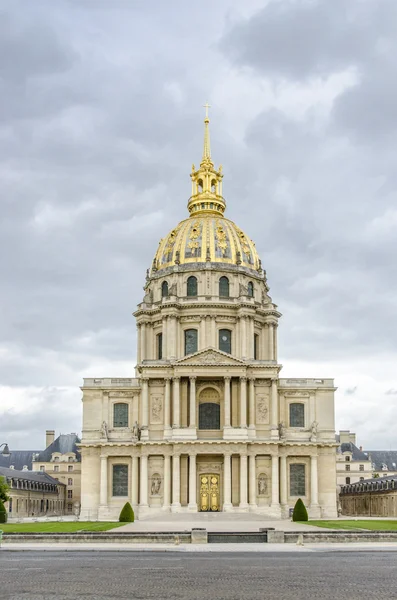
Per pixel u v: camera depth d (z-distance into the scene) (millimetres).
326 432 135000
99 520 127562
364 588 36188
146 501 128125
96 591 35031
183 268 150500
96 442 132250
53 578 40531
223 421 132750
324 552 60781
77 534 71938
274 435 131125
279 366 133375
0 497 119375
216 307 146125
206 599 32375
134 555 57875
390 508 153250
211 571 44531
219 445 129000
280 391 136125
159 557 55625
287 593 34344
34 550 63281
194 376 131375
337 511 145250
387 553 59688
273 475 129375
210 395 135500
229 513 119938
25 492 159750
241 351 144750
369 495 172500
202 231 155250
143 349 149250
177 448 128750
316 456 132375
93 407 135500
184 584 37906
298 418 136250
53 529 91312
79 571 44406
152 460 130625
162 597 32938
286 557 55469
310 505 130375
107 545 67938
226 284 150625
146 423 131500
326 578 40594
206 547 65938
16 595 33500
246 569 45750
